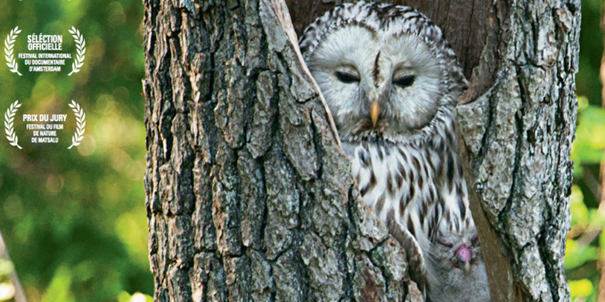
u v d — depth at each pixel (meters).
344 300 4.21
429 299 5.68
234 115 4.24
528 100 4.14
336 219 4.19
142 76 14.50
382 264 4.19
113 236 14.48
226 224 4.31
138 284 14.47
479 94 4.28
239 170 4.28
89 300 13.90
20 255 14.70
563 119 4.30
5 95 14.16
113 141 15.30
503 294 4.48
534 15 4.09
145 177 4.77
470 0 5.68
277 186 4.23
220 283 4.36
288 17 4.35
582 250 9.40
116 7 13.87
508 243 4.31
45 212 14.70
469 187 4.38
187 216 4.46
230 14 4.20
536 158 4.20
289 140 4.20
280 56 4.17
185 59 4.32
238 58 4.20
